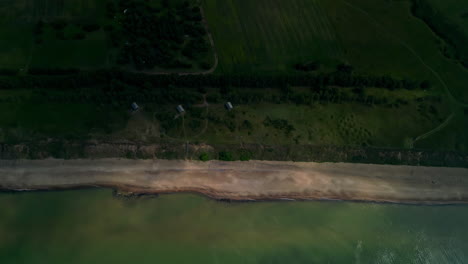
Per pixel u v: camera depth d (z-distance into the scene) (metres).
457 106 82.06
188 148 73.44
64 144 71.94
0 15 83.25
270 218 70.69
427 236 71.88
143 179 71.25
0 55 78.75
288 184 73.06
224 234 68.50
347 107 80.00
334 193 73.50
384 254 69.56
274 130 76.38
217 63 82.12
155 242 66.44
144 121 75.38
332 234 70.50
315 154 75.06
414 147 77.19
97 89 77.19
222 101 78.12
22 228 66.12
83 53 80.50
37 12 84.50
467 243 71.88
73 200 69.06
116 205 69.12
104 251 65.00
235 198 71.44
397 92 82.44
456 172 76.62
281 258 67.44
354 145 76.44
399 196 74.31
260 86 79.56
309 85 81.00
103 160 72.06
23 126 73.00
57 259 63.88
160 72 79.81
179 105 76.00
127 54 79.62
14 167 70.25
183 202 70.44
